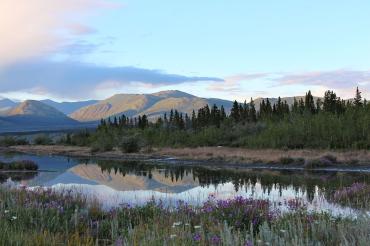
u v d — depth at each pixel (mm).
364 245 7547
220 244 8211
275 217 12828
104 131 134125
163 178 40750
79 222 12242
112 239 10258
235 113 134250
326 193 24000
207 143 99312
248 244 7840
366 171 47438
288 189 28984
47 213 12609
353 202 18438
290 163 57594
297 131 81188
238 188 30641
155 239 8359
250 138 89312
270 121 100875
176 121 139250
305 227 9984
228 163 62344
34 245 8109
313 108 122062
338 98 116438
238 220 12547
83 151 105625
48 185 32875
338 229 9078
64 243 8812
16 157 86438
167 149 94438
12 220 11078
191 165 61406
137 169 53688
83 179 39438
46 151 113812
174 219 12312
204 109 138500
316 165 52938
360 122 76188
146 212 14625
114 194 26594
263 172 47750
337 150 69938
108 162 69375
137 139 95062
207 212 13648
